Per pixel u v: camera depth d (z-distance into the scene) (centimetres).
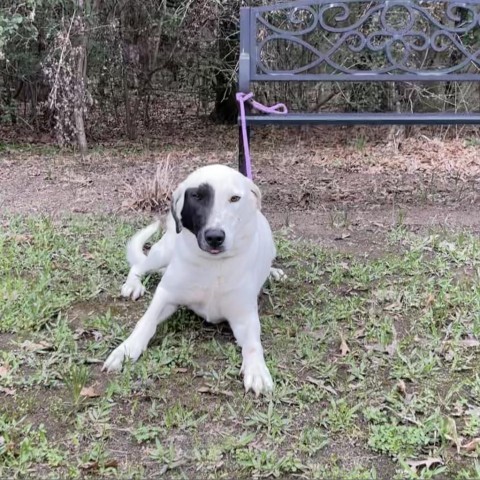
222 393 124
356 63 374
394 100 403
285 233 214
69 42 340
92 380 128
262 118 231
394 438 110
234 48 412
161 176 253
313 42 374
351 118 234
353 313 158
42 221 222
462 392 125
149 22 403
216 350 139
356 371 131
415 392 125
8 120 426
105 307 161
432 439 111
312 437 111
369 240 210
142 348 136
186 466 105
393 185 284
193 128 460
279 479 102
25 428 112
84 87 366
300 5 262
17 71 389
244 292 137
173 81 451
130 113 420
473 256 190
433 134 400
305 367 134
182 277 138
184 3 392
